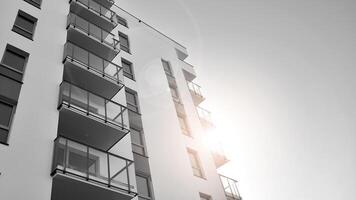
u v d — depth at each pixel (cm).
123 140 1350
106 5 2294
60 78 1269
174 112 1903
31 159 903
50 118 1067
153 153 1501
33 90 1124
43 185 861
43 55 1329
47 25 1538
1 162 841
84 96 1380
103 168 1144
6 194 784
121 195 1005
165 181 1419
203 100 2478
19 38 1331
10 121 990
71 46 1512
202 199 1562
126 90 1766
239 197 1769
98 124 1176
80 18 1859
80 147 1154
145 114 1694
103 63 1527
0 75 1087
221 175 1770
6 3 1466
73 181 910
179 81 2350
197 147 1847
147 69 2091
